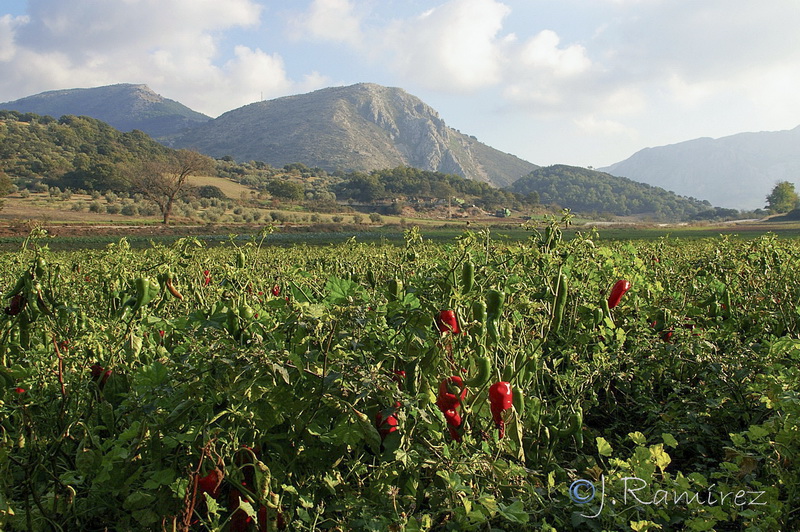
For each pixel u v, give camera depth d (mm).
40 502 3146
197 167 89250
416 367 3684
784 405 3787
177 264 5742
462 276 3982
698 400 5262
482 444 3660
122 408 3646
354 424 3193
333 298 3885
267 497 2951
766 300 7301
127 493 3217
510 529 3264
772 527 3197
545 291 4754
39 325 4426
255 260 6141
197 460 3156
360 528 3094
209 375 3156
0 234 52219
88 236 62156
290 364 3248
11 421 4035
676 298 7477
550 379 5355
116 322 4500
